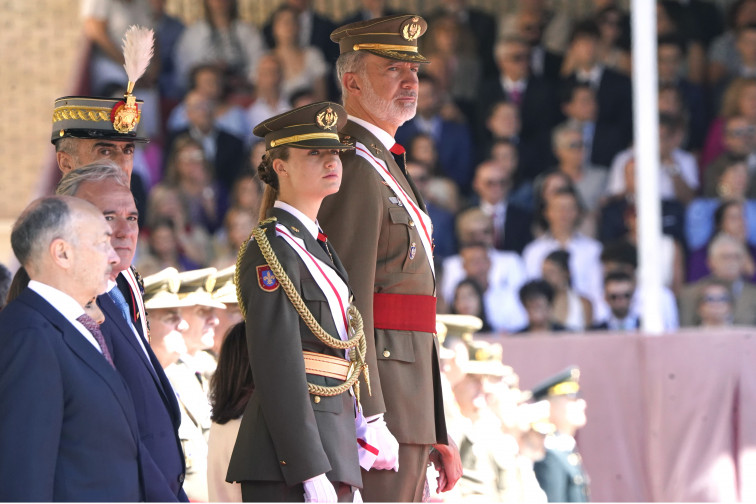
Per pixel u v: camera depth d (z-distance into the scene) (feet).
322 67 112.47
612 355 91.97
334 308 40.78
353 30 47.37
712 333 90.12
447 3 116.47
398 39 47.01
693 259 113.09
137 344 38.27
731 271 111.86
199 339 57.26
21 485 31.48
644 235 102.37
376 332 44.62
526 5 116.37
